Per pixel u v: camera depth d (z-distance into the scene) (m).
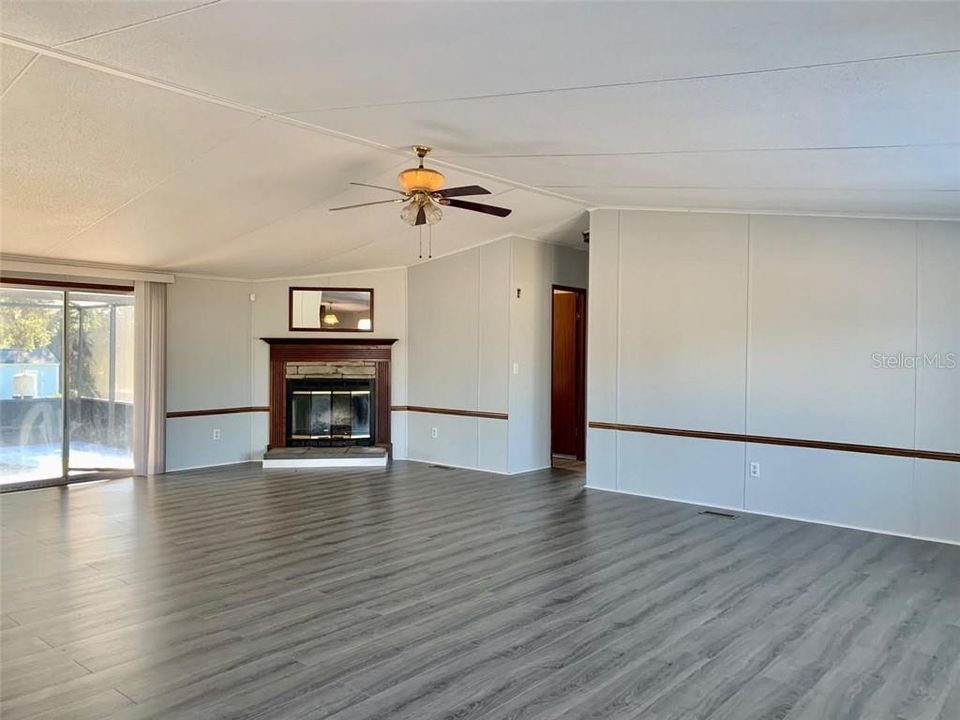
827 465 5.55
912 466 5.18
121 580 4.09
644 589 3.98
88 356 7.23
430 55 2.82
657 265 6.44
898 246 5.26
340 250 7.44
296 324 8.59
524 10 2.31
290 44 2.77
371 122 3.91
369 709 2.62
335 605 3.70
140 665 2.98
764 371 5.87
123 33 2.71
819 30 2.22
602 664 3.02
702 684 2.84
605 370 6.76
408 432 8.68
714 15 2.19
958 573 4.31
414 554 4.64
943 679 2.90
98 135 3.93
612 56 2.67
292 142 4.29
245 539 4.99
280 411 8.43
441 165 4.96
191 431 7.99
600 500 6.35
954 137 3.21
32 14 2.56
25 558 4.51
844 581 4.14
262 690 2.76
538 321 7.93
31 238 5.86
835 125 3.18
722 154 3.96
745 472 5.96
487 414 7.81
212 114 3.76
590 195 5.99
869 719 2.58
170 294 7.79
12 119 3.63
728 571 4.32
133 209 5.30
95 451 7.30
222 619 3.50
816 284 5.62
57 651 3.12
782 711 2.63
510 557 4.58
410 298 8.66
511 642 3.24
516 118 3.69
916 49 2.29
